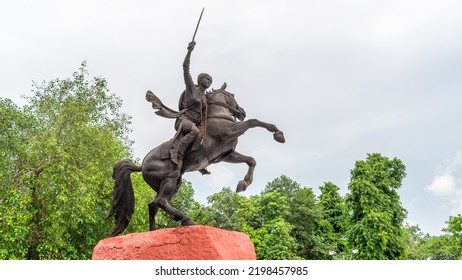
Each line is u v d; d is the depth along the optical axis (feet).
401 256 127.54
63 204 57.31
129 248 24.44
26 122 63.52
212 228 24.61
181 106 28.76
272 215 150.71
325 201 172.55
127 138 74.43
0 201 57.98
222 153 27.71
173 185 26.86
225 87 29.48
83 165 61.41
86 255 63.98
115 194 27.96
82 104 64.95
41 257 58.75
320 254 152.35
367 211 131.03
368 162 146.00
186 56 27.32
